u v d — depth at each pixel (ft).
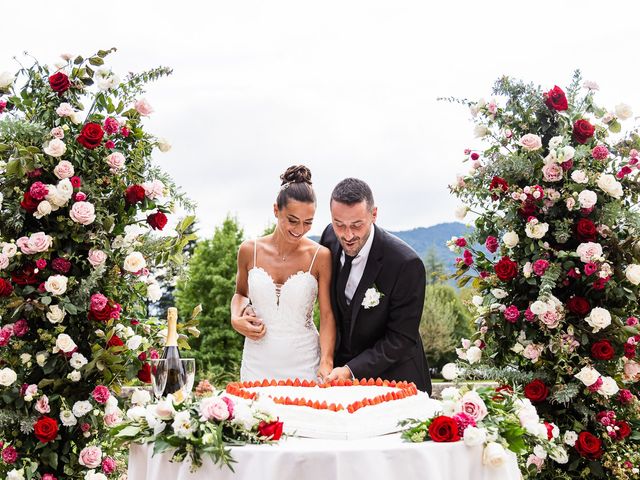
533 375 14.55
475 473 9.53
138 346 13.57
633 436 14.40
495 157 14.97
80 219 12.71
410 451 8.98
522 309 15.06
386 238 14.93
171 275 14.34
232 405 9.37
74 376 12.73
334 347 15.11
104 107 13.75
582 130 14.53
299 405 9.99
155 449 9.10
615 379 14.53
